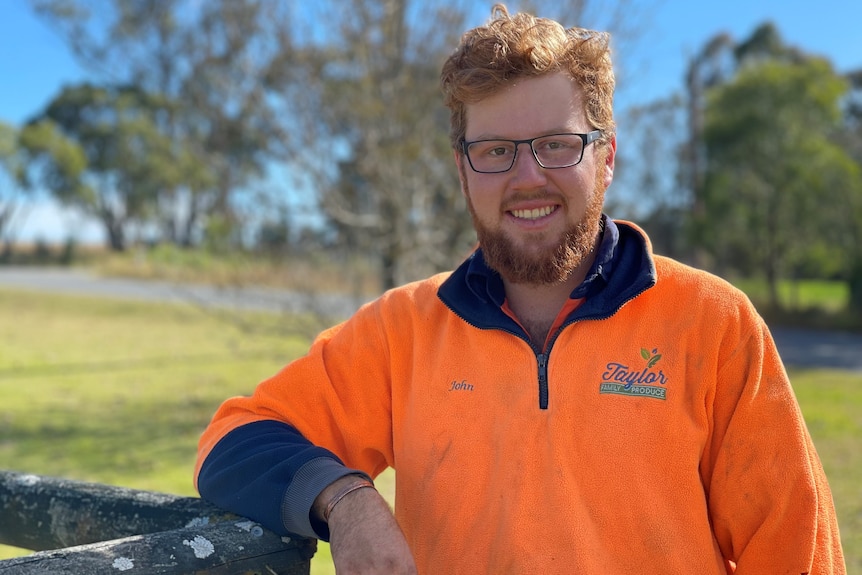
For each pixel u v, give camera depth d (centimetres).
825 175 1548
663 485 141
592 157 154
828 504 143
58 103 4150
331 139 648
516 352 153
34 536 151
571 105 152
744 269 1747
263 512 133
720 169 1633
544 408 148
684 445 142
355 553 125
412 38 614
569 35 157
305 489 132
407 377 165
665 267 154
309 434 161
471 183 158
